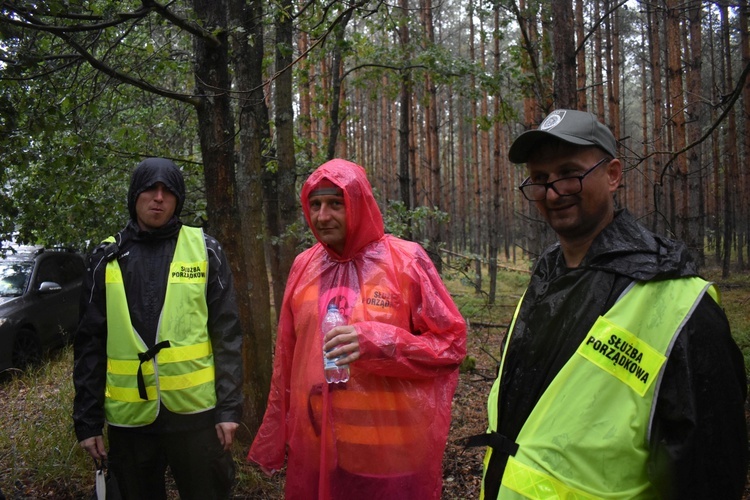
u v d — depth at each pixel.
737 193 20.45
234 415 2.61
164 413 2.57
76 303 8.64
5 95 3.69
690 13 12.98
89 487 3.97
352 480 2.27
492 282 12.64
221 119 4.07
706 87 19.50
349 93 20.69
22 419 5.00
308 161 7.32
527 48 5.92
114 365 2.59
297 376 2.42
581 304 1.49
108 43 4.82
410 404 2.28
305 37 10.41
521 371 1.57
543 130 1.54
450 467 4.44
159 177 2.64
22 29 3.65
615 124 17.06
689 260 1.41
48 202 5.12
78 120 4.37
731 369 1.31
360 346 2.12
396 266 2.37
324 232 2.37
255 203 4.57
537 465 1.44
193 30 3.66
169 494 3.77
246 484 3.87
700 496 1.28
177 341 2.58
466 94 7.54
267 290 4.62
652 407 1.34
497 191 15.80
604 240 1.53
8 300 7.53
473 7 7.31
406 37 8.82
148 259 2.67
